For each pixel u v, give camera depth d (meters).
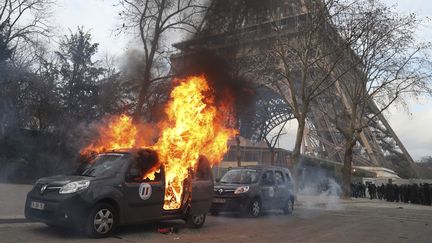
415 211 21.39
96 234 8.15
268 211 16.52
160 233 9.41
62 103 25.69
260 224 12.39
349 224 13.66
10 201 12.74
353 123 33.72
